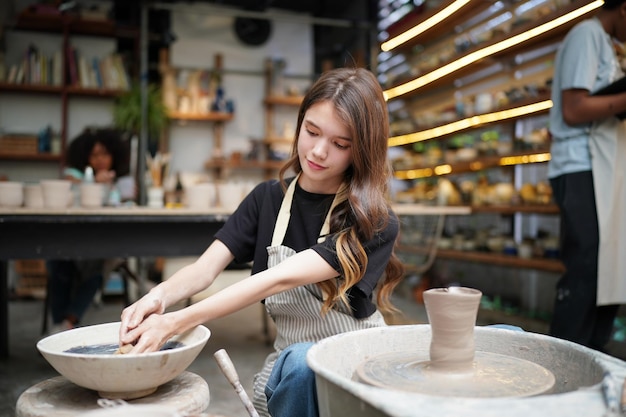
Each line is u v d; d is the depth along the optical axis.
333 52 7.61
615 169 2.52
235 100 7.27
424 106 5.78
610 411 0.74
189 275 1.46
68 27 6.01
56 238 2.91
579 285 2.55
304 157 1.36
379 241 1.40
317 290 1.42
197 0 7.14
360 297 1.41
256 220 1.58
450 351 0.96
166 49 7.07
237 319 4.43
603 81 2.52
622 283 2.54
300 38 7.60
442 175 5.41
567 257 2.62
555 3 3.45
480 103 4.28
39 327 4.14
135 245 3.03
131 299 5.49
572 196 2.59
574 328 2.56
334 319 1.42
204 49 7.19
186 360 1.08
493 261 4.22
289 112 7.45
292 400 1.17
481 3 4.18
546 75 4.22
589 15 3.24
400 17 6.00
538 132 3.96
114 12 6.85
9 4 6.00
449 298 0.95
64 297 3.23
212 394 2.61
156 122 5.82
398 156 5.68
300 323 1.47
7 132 5.87
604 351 2.90
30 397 1.06
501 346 1.16
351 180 1.42
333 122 1.31
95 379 1.01
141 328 1.14
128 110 5.64
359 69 1.40
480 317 4.28
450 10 4.07
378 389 0.79
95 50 6.29
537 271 4.29
